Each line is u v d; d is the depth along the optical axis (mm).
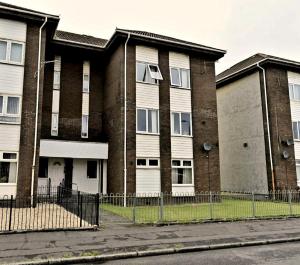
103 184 19797
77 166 20172
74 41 20391
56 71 20797
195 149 19734
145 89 19188
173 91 19906
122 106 18359
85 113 21203
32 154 15531
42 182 19203
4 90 15523
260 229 11297
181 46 20328
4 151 15047
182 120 19828
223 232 10625
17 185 15023
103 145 19719
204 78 21047
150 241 9117
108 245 8547
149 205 17703
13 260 7039
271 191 21578
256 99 23719
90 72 21844
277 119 22344
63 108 20531
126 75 18797
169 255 8086
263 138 22750
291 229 11375
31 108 15898
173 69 20297
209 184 19703
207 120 20500
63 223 10688
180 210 15453
